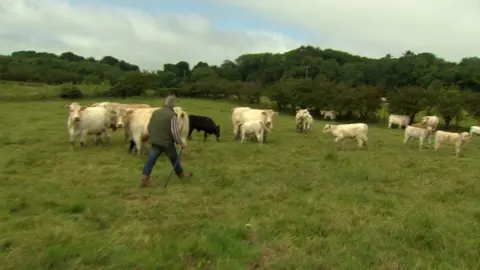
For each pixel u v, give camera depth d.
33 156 10.80
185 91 56.91
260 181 8.62
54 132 16.48
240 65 113.88
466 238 5.37
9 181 8.10
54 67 77.19
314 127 26.83
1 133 15.45
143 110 11.51
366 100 39.91
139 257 4.36
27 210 6.19
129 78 50.91
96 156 11.13
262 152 12.98
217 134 16.20
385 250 4.91
